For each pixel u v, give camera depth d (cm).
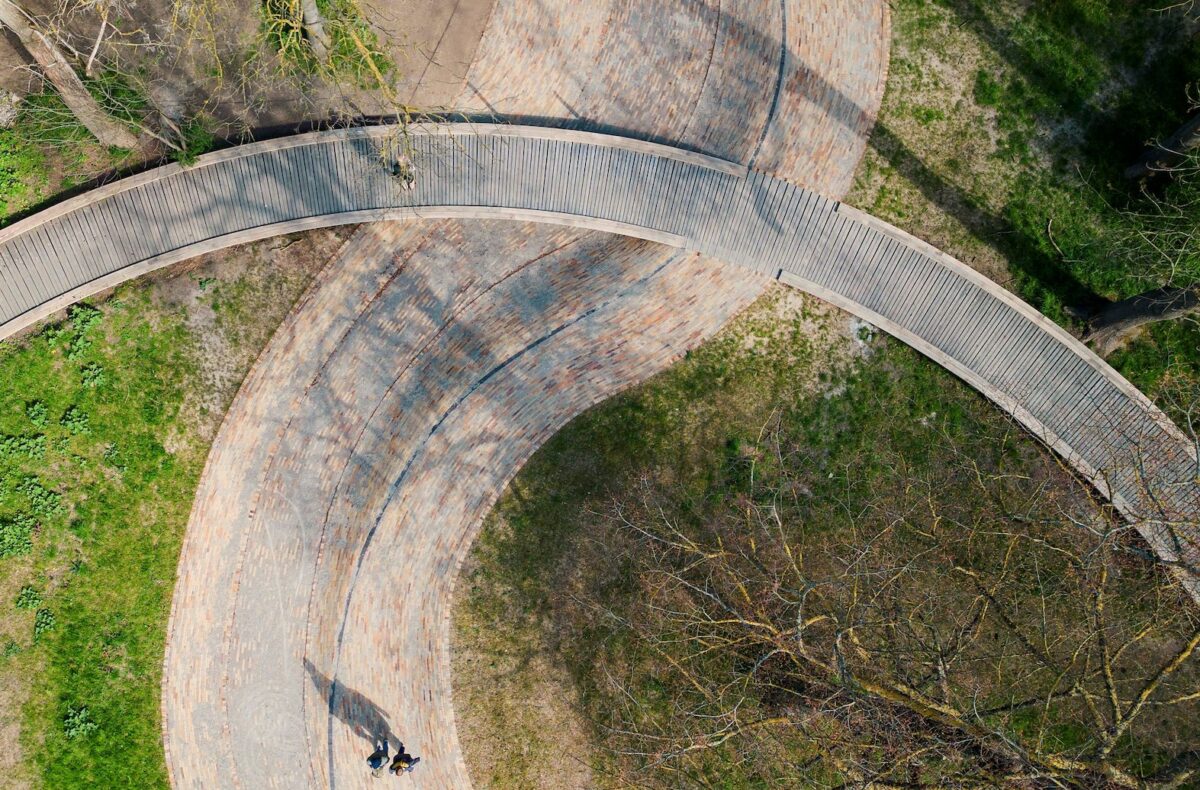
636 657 2745
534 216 2700
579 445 2762
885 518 2706
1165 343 2725
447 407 2766
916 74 2742
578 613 2756
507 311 2772
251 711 2714
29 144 2659
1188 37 2728
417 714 2731
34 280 2644
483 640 2752
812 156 2714
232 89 2683
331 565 2733
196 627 2720
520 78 2748
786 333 2762
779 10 2719
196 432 2730
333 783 2716
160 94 2659
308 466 2742
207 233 2670
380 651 2733
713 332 2762
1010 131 2748
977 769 2288
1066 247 2730
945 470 2744
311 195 2681
